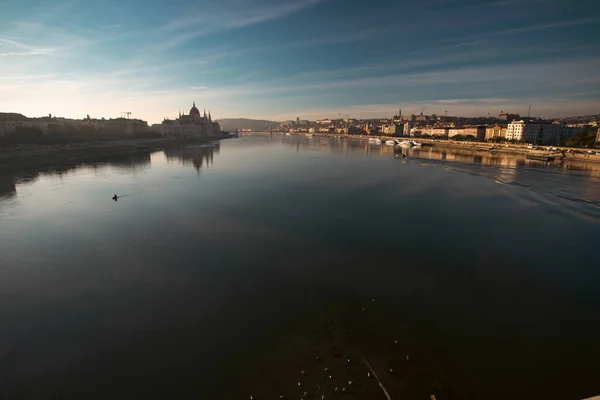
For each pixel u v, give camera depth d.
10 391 19.73
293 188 77.50
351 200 65.62
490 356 22.27
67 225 50.50
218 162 133.38
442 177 95.31
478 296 30.14
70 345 23.66
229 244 42.28
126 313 27.38
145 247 41.56
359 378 19.97
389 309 27.73
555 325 25.97
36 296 30.22
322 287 31.34
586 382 20.11
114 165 124.12
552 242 43.69
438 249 40.78
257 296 29.73
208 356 22.14
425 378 20.08
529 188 80.25
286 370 20.67
